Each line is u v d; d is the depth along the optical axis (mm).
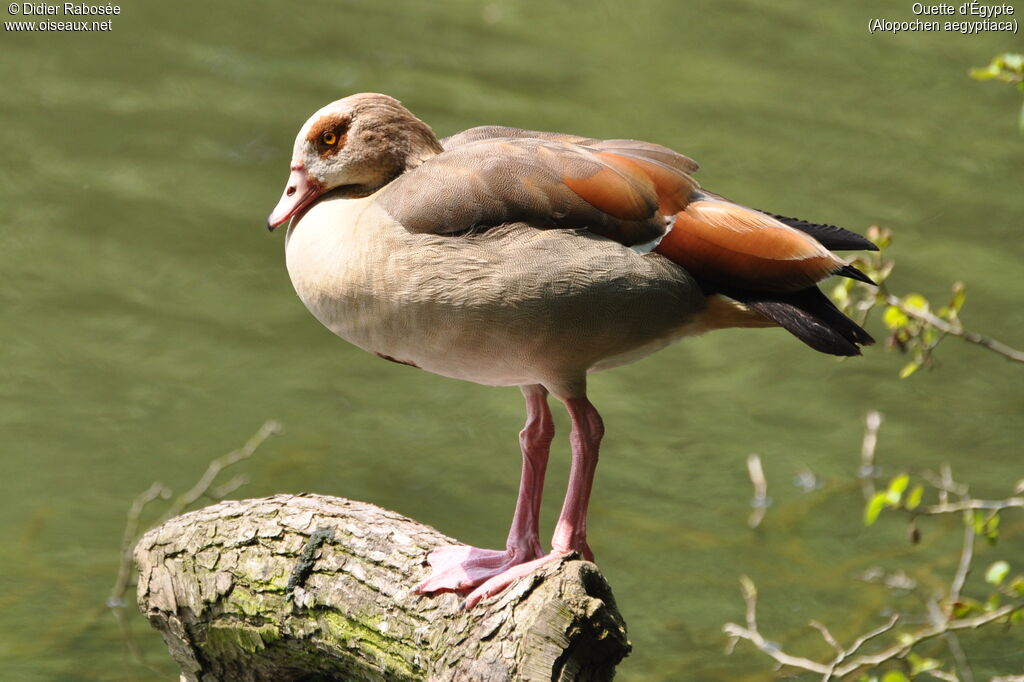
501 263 6305
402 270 6371
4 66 17938
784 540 11492
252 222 15547
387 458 12398
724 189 15695
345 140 6887
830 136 16953
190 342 13875
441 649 5977
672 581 11016
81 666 9906
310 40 18938
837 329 6539
